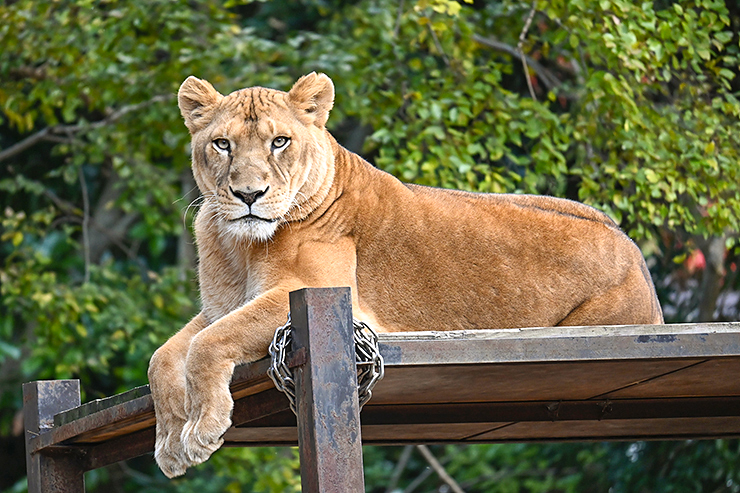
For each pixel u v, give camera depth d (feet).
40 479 24.50
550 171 39.58
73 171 54.90
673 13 39.22
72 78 51.06
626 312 22.65
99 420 22.24
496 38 51.21
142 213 64.08
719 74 38.34
